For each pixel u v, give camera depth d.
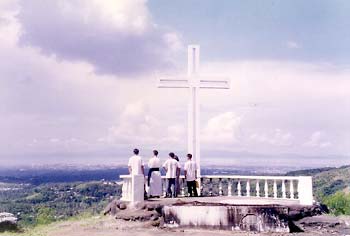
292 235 16.39
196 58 25.05
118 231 16.84
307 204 18.80
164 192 23.27
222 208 17.19
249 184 23.33
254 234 16.39
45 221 25.81
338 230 17.33
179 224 17.52
